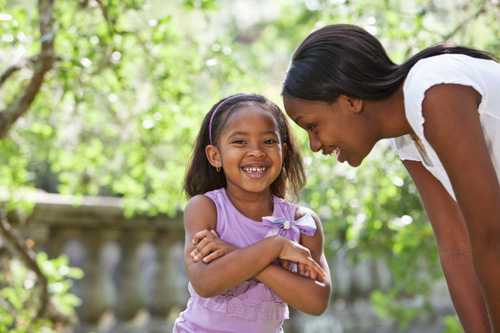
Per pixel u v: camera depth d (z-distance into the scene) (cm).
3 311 516
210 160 328
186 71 509
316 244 328
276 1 1000
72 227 631
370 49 280
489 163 260
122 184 548
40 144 548
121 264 661
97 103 537
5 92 521
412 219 535
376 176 528
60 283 531
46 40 443
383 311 637
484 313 314
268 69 1019
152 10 529
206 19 503
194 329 318
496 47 494
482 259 263
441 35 478
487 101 271
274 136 317
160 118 508
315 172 531
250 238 320
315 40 285
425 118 265
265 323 318
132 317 662
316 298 299
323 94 279
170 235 670
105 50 474
